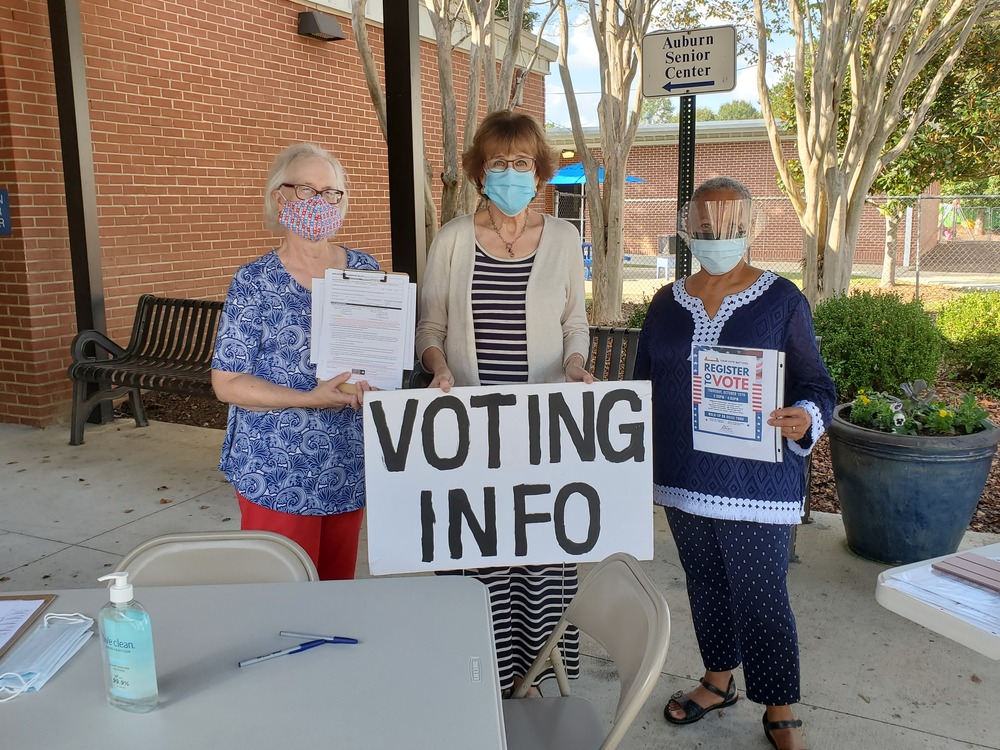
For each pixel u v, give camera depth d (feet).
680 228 8.69
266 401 7.57
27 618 5.88
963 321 26.61
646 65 16.72
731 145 72.08
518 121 8.14
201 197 25.13
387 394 7.47
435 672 5.18
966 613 5.22
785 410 7.58
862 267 67.10
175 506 15.74
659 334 8.41
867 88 25.59
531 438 7.59
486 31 21.35
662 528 14.53
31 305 20.59
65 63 19.30
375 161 32.76
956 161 41.86
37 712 4.80
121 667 4.75
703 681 9.36
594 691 9.76
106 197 22.21
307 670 5.21
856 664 10.21
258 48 26.76
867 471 12.38
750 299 7.91
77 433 19.61
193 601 6.15
